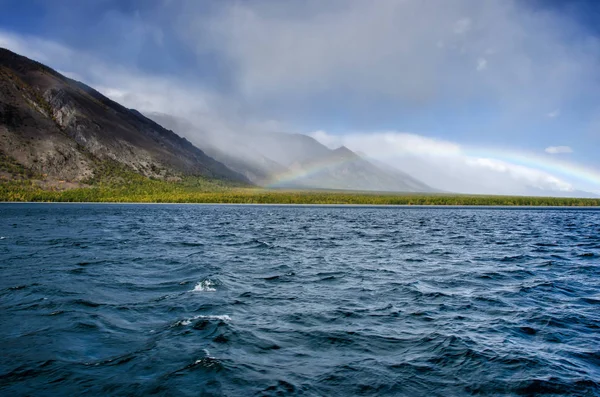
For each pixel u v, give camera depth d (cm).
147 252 3969
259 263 3366
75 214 11281
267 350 1435
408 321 1791
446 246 4781
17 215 10306
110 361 1323
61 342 1482
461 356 1404
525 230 7406
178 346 1452
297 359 1366
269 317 1820
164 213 12781
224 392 1133
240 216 11600
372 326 1714
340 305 2042
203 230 6756
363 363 1341
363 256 3866
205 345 1462
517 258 3812
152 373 1241
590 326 1758
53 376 1214
